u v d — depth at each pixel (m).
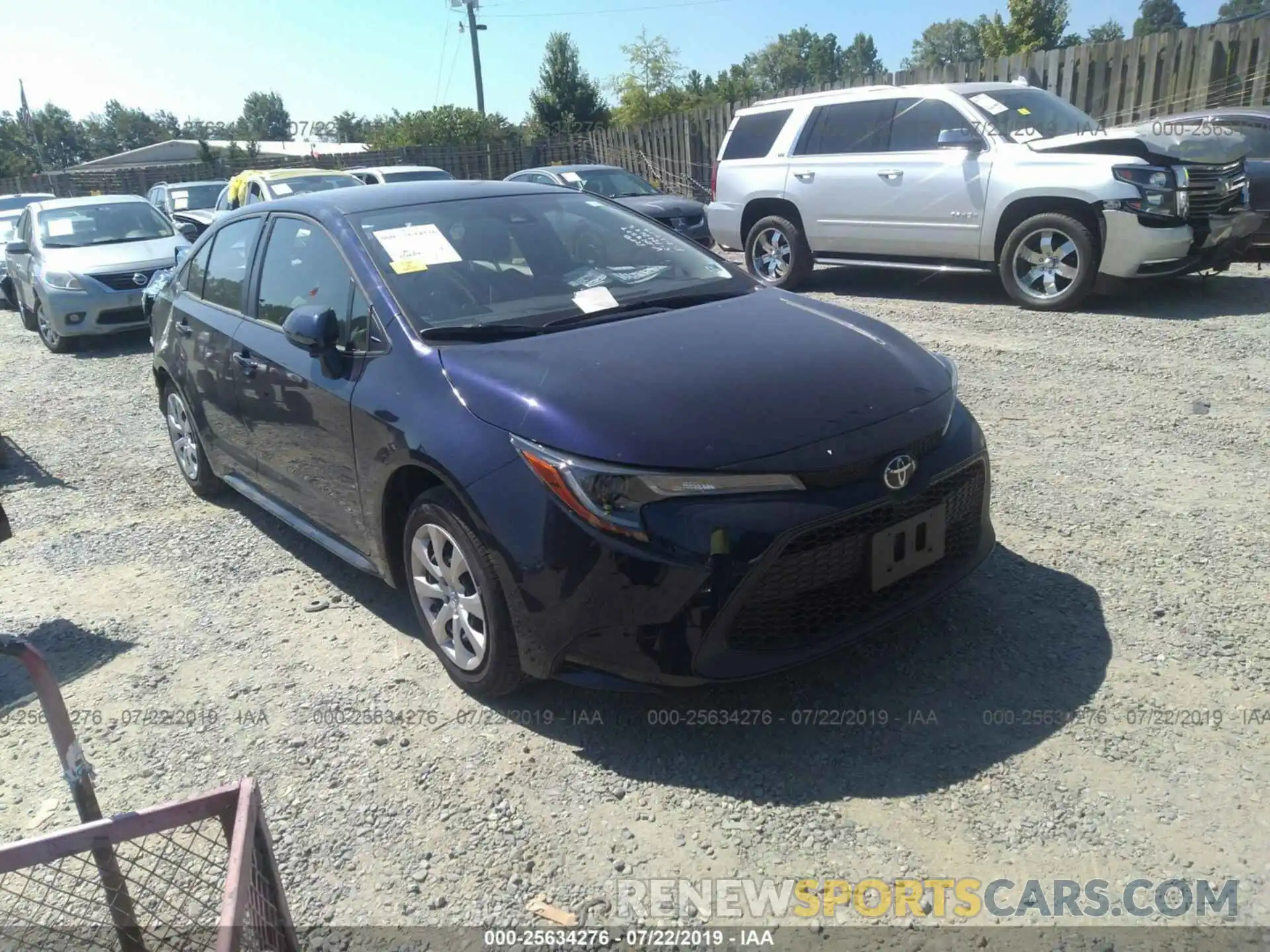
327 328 3.81
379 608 4.32
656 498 2.94
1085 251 8.43
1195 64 13.05
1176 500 4.75
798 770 3.05
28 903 2.75
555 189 4.93
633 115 36.94
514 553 3.09
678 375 3.30
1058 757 3.02
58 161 86.56
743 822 2.86
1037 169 8.59
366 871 2.79
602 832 2.87
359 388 3.75
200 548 5.12
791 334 3.71
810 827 2.82
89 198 12.41
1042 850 2.68
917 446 3.24
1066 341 7.71
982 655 3.55
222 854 2.89
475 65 39.31
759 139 10.88
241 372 4.59
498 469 3.15
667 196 15.72
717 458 2.98
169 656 4.02
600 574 2.97
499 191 4.73
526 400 3.21
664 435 3.01
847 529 3.07
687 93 37.03
